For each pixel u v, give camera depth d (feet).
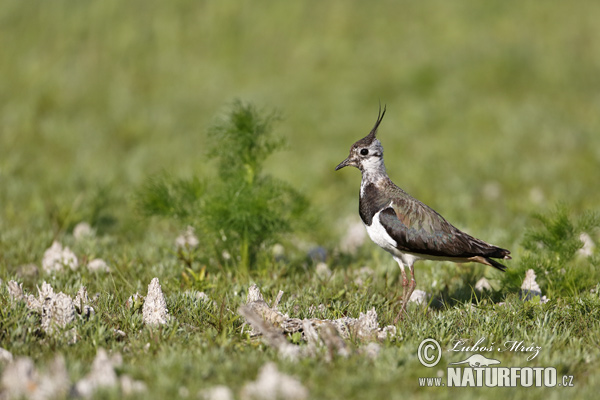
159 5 150.51
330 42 144.46
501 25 153.17
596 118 115.24
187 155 96.43
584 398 32.19
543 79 131.13
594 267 51.75
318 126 113.50
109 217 68.23
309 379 33.40
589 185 85.46
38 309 40.86
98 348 36.68
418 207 46.78
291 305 43.98
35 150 94.48
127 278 51.34
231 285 49.80
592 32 150.92
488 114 116.67
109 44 138.00
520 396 32.60
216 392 30.86
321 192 84.12
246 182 53.88
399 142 106.32
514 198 81.10
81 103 115.75
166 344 37.27
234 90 126.93
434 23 153.69
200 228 54.29
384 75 132.46
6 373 31.76
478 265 55.77
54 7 144.15
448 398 32.30
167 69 133.69
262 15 151.43
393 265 57.21
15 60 128.67
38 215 68.69
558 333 40.57
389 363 34.83
